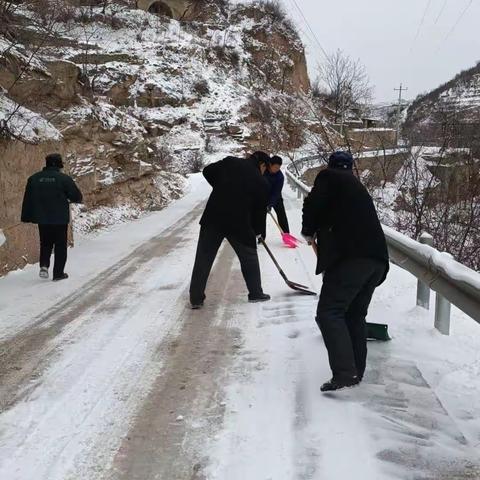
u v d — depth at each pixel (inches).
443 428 127.6
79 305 238.7
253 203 238.1
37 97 441.4
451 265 158.6
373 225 146.8
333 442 122.0
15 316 222.4
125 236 446.3
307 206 147.9
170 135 1630.2
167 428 130.0
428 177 583.8
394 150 751.7
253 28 2516.0
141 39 1903.3
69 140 480.1
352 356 146.3
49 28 446.9
